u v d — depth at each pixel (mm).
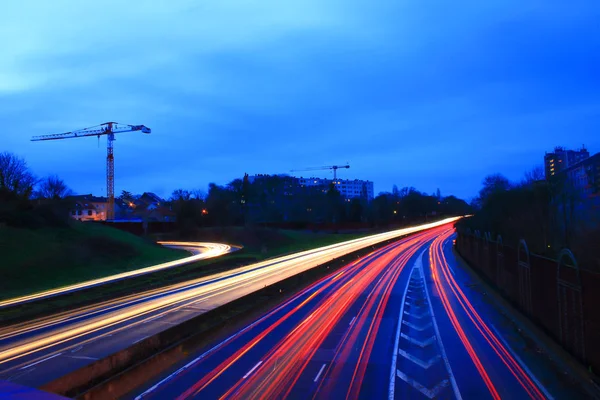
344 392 8688
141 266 44000
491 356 11094
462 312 17094
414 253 51781
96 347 13000
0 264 32562
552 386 8898
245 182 121500
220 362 10922
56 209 51438
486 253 25266
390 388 8891
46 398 5219
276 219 127000
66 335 15039
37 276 33125
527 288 14523
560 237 39625
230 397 8500
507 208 50656
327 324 15312
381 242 67562
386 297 21266
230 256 52406
